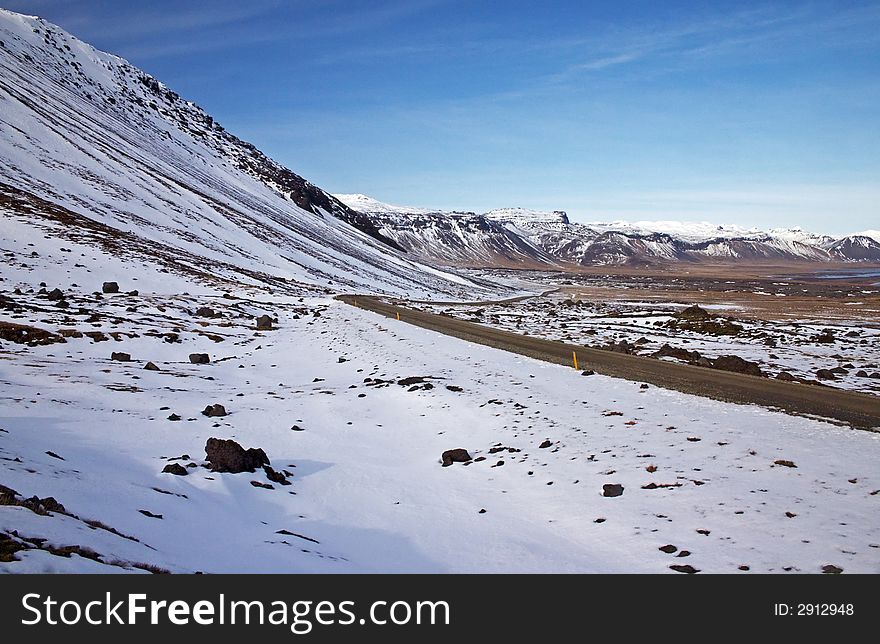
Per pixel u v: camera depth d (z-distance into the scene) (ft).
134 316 121.29
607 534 30.25
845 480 34.58
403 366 91.45
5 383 61.31
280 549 27.86
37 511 23.80
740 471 37.06
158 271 184.55
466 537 31.81
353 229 638.12
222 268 241.76
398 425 60.85
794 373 87.04
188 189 377.71
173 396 67.46
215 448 42.09
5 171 237.45
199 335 117.39
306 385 83.51
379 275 386.73
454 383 77.30
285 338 127.95
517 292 520.42
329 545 30.07
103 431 47.60
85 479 31.86
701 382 72.59
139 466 39.17
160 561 23.17
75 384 66.03
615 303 327.47
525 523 33.63
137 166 361.51
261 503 36.04
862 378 83.05
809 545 26.22
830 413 54.49
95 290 147.33
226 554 26.30
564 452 45.50
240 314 149.79
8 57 453.58
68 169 286.46
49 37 637.71
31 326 96.99
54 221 200.23
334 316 163.12
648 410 56.95
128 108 579.89
